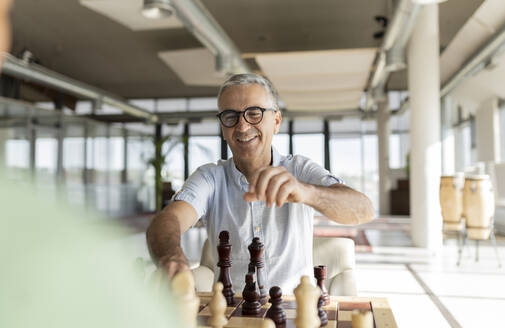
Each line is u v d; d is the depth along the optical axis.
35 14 7.12
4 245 0.28
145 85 12.15
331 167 14.42
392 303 3.46
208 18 5.56
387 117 12.57
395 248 5.98
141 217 11.55
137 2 5.07
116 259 0.37
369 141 14.27
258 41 8.38
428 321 3.01
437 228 5.93
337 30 7.77
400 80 11.81
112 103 10.80
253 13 7.01
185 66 8.13
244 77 1.43
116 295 0.37
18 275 0.29
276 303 1.13
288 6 6.75
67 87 8.86
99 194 10.77
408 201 11.67
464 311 3.23
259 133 1.43
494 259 5.25
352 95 10.23
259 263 1.33
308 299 0.99
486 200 4.94
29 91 10.85
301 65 7.38
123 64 10.04
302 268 1.47
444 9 6.82
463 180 5.14
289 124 14.64
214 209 1.54
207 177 1.52
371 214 1.25
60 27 7.70
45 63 9.89
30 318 0.29
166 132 14.84
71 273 0.32
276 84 8.95
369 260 5.21
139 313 0.41
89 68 10.36
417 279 4.25
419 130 6.02
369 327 0.96
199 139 14.75
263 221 1.48
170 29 7.85
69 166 9.56
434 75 5.99
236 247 1.50
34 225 0.30
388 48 6.71
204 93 13.26
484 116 10.73
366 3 6.63
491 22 6.94
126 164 12.22
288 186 1.01
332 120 13.98
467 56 8.80
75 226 0.32
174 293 0.72
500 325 2.91
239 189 1.51
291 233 1.46
